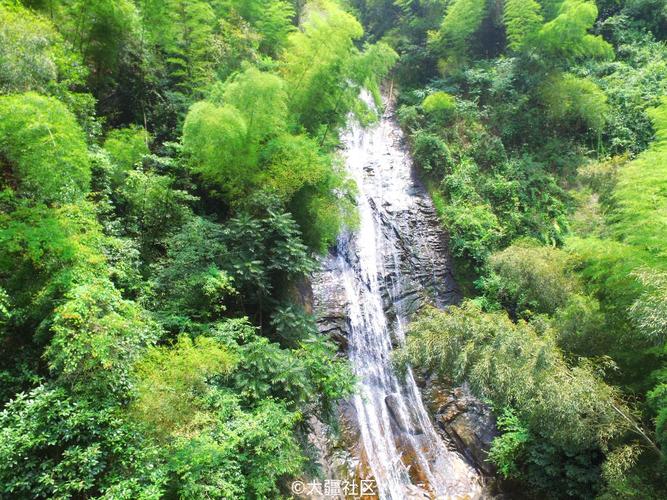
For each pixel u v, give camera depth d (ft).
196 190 32.86
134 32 34.19
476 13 58.29
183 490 14.15
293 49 34.50
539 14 56.49
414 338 22.89
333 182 31.48
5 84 18.15
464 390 35.06
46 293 16.53
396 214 47.67
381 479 28.73
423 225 47.29
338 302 37.96
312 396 22.34
